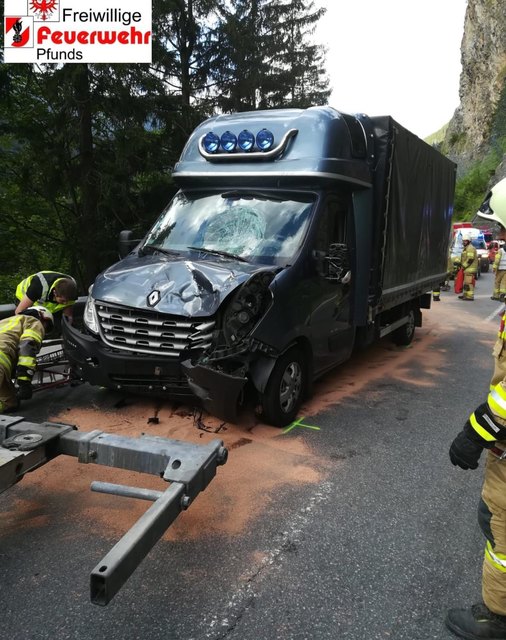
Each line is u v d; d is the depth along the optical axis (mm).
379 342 9438
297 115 5617
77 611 2658
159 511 2465
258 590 2836
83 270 14109
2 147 13133
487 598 2459
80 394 5582
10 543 3176
